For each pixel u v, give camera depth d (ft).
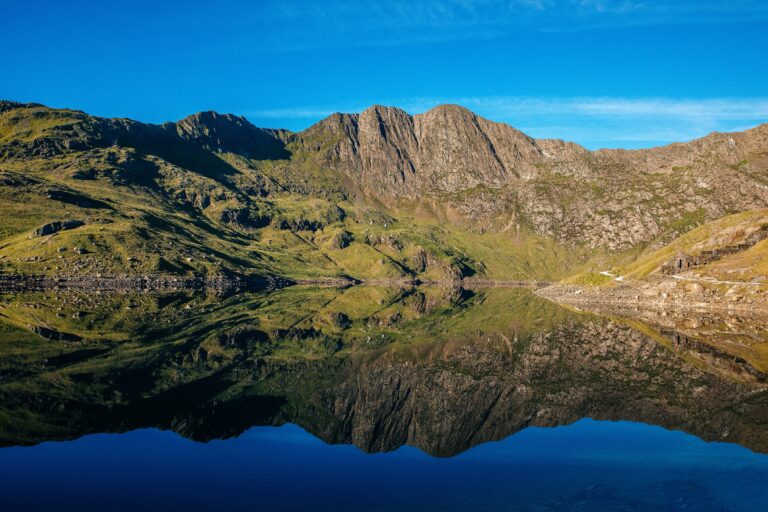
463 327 487.20
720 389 242.99
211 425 173.68
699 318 552.00
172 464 137.80
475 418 198.49
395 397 231.09
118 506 111.75
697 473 135.44
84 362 258.78
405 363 309.01
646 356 332.80
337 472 137.08
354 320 539.29
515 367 300.61
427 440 170.19
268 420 185.26
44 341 313.53
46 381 215.51
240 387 230.27
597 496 120.57
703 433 174.81
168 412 184.55
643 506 114.32
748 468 139.54
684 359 321.11
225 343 346.13
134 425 168.66
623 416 199.11
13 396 190.49
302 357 316.81
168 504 113.80
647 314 607.78
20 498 113.80
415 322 531.91
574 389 245.65
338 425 185.16
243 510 111.86
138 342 329.11
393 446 163.32
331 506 114.93
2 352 273.95
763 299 602.44
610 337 415.85
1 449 142.51
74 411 178.70
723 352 344.90
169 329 392.47
